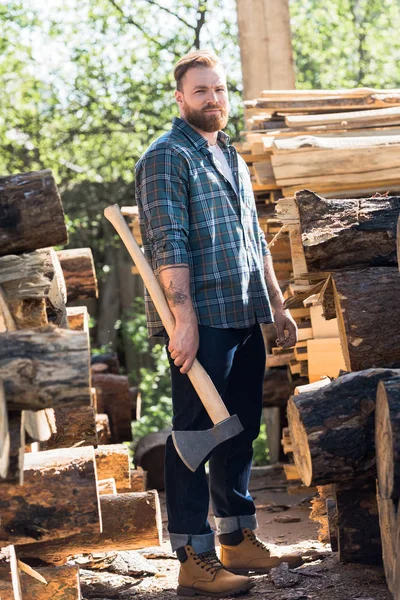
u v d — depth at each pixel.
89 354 2.85
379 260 3.79
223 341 4.05
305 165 5.60
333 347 5.50
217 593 3.92
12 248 3.16
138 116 15.72
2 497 3.21
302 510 6.11
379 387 3.17
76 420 4.50
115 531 3.78
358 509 3.92
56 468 3.25
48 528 3.22
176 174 4.00
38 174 3.13
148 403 15.52
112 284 18.58
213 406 3.83
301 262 4.44
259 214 6.16
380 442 3.18
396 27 16.02
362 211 3.82
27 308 3.22
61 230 3.15
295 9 15.96
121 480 5.37
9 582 3.21
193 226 4.07
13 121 15.80
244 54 8.74
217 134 4.33
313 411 3.33
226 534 4.25
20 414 2.85
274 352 6.75
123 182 17.06
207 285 4.04
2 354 2.77
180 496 4.02
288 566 4.16
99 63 15.47
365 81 15.75
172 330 3.91
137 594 4.08
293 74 8.73
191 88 4.13
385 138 5.64
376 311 3.66
